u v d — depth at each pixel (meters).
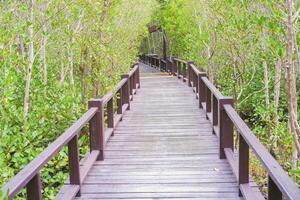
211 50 10.09
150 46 30.59
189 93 12.36
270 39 3.20
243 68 7.66
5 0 6.25
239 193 4.11
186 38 13.89
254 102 9.90
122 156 5.67
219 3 6.92
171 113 8.99
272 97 10.05
